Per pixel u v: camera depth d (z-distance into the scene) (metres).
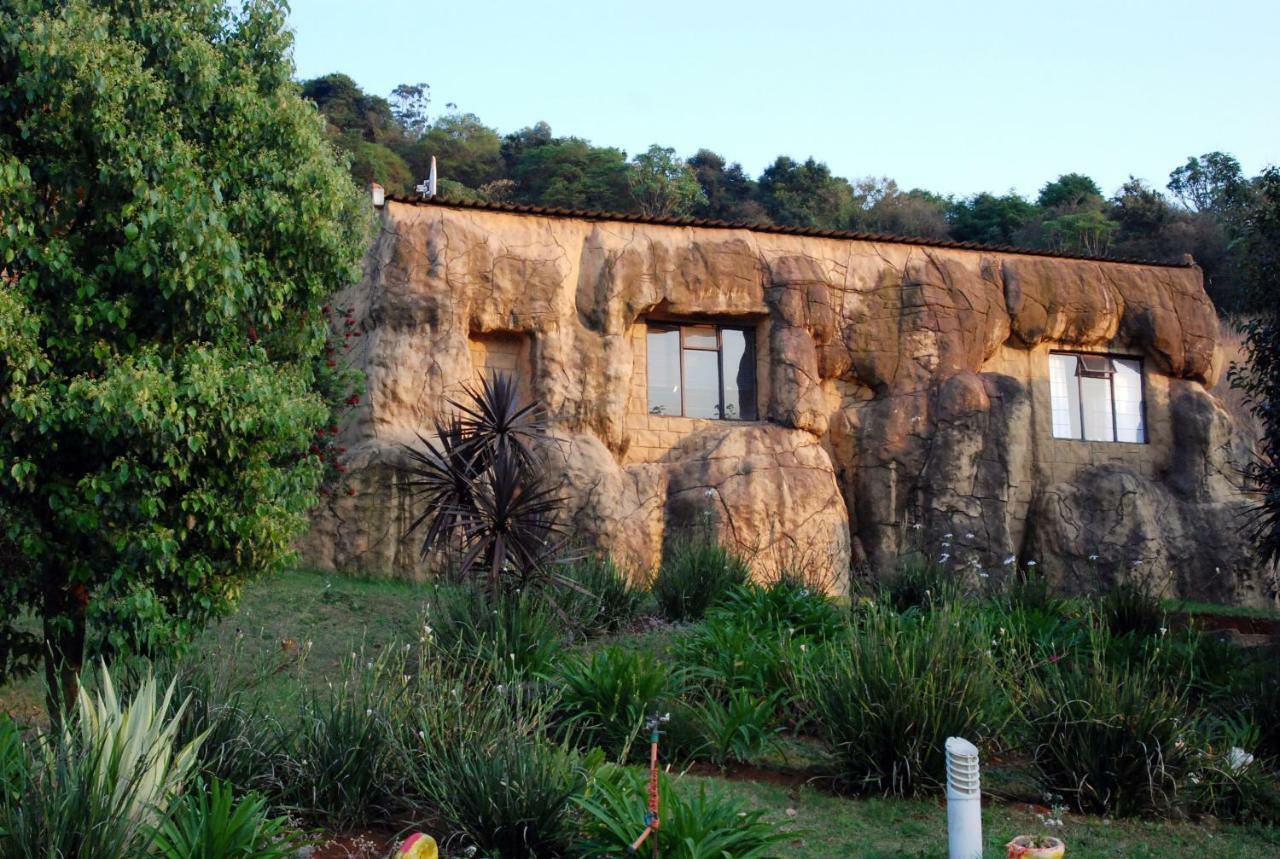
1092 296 19.95
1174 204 50.81
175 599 8.22
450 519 11.25
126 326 7.89
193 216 7.68
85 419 7.38
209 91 8.37
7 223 7.50
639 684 8.92
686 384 18.20
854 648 8.75
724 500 16.58
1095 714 8.30
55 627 7.91
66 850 5.11
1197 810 8.38
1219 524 19.22
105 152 7.78
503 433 11.55
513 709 8.19
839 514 17.20
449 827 6.82
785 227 18.80
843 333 18.72
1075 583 18.50
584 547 13.27
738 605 12.32
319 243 8.95
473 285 16.88
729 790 7.25
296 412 8.40
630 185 50.25
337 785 7.03
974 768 6.70
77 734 5.99
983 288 19.42
